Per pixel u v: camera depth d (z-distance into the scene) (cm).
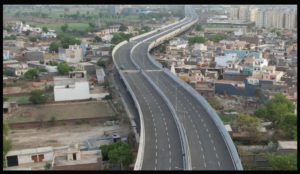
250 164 16162
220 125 18688
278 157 15038
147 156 15750
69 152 16612
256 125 18800
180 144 16938
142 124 19025
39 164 17238
